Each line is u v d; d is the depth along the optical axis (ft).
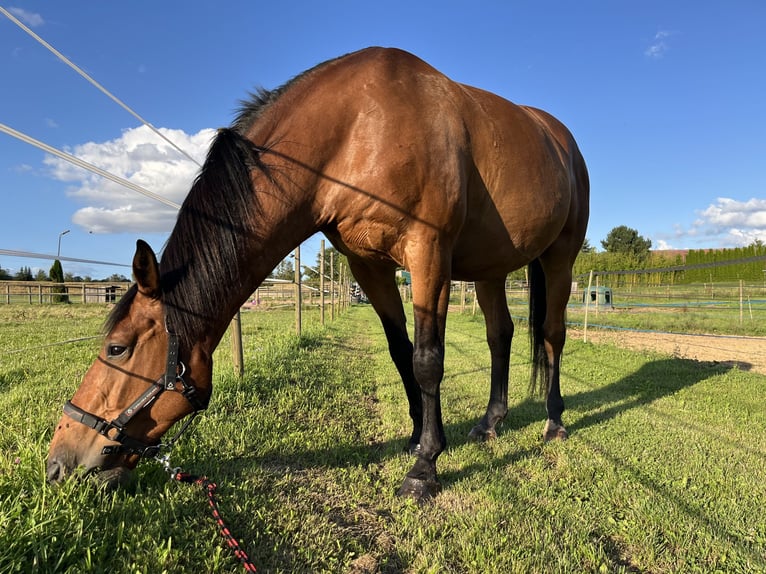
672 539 6.38
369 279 8.75
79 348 21.26
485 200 8.45
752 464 8.95
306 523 6.40
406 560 5.77
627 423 11.56
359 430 10.80
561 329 11.37
